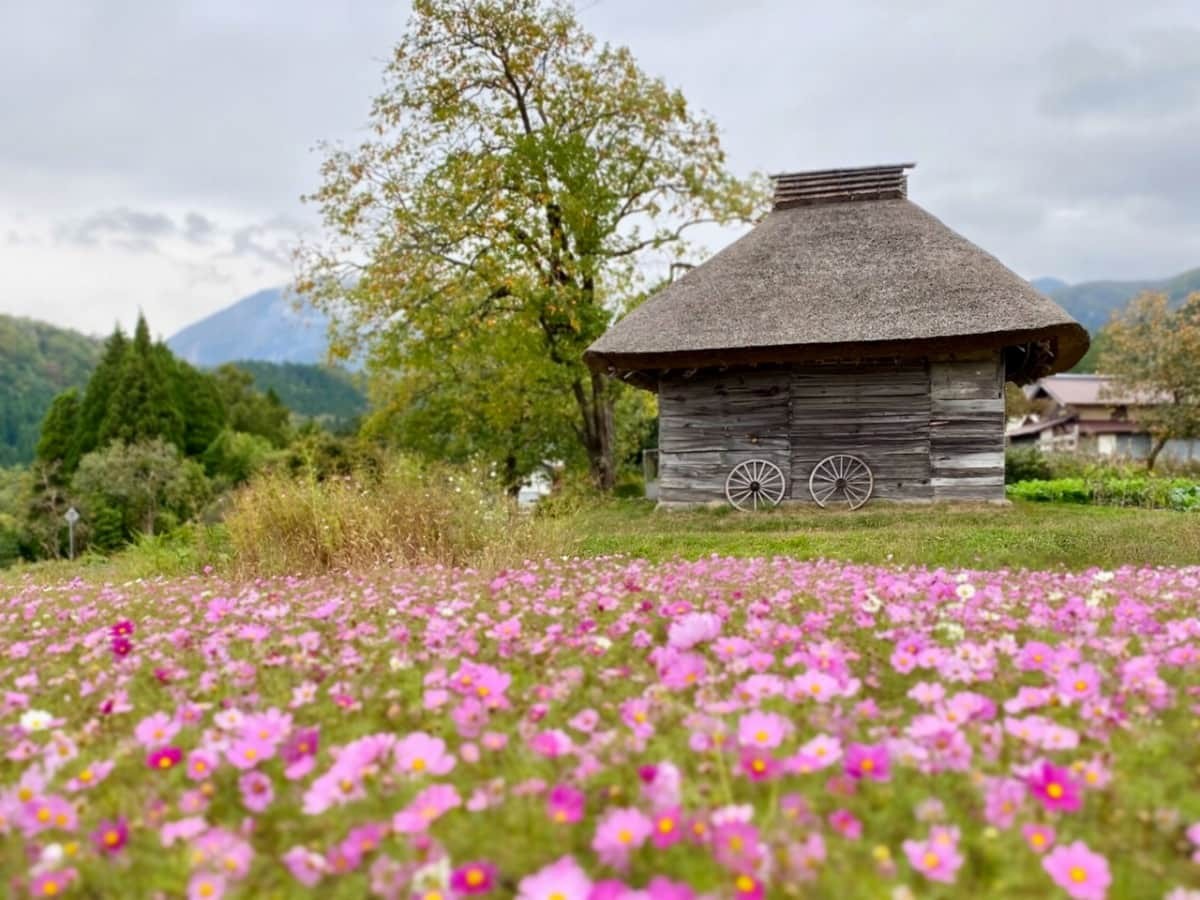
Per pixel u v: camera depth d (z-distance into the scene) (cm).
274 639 354
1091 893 144
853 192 1431
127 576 884
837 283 1233
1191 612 360
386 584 533
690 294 1288
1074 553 776
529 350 1739
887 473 1251
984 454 1218
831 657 270
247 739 213
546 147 1728
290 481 959
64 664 348
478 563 725
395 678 286
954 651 278
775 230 1388
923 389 1238
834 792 180
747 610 367
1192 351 2855
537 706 230
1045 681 258
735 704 225
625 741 206
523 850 165
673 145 1914
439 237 1753
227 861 160
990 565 738
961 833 166
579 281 1838
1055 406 4441
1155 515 1180
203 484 3150
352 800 185
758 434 1296
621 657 301
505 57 1778
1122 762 199
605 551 912
